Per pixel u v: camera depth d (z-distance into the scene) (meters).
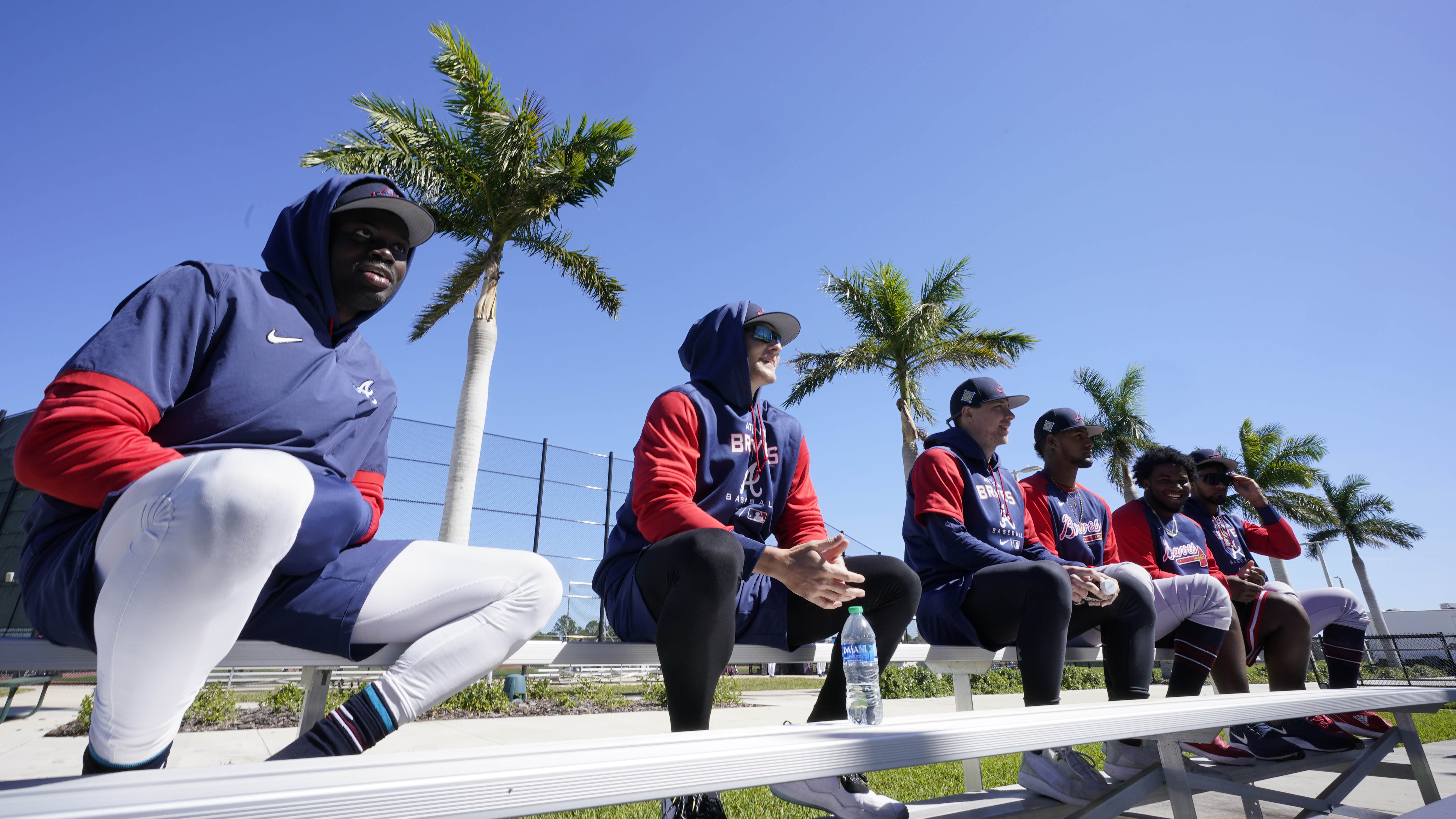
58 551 1.13
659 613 1.70
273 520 0.88
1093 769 2.28
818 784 1.77
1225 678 3.03
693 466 1.96
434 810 0.63
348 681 8.11
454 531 10.87
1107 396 24.19
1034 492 3.44
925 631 2.79
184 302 1.26
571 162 12.41
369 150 11.23
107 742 0.88
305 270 1.51
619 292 13.11
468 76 11.68
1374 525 35.75
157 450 1.10
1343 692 2.01
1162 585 2.90
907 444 17.23
